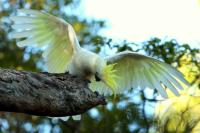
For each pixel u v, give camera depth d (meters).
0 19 22.16
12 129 19.12
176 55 16.41
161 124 16.20
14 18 9.92
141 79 10.62
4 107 7.76
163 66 10.46
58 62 10.16
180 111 16.11
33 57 21.19
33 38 10.09
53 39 10.03
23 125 19.12
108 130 17.55
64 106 8.45
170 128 16.09
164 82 10.62
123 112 16.78
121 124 17.05
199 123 16.20
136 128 16.73
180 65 16.39
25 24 9.96
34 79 8.20
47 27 9.94
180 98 16.16
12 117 19.19
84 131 17.94
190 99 15.99
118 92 10.61
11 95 7.77
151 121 16.48
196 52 16.48
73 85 8.75
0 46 21.55
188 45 16.38
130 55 10.21
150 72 10.57
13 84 7.87
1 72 7.90
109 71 9.52
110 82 9.57
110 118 17.50
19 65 21.19
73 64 9.45
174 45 16.33
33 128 19.09
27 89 8.00
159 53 16.25
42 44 10.13
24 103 7.91
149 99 16.28
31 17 9.88
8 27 21.84
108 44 16.16
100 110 17.92
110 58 10.10
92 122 17.95
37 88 8.14
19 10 9.84
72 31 9.69
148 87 10.66
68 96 8.53
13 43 21.53
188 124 15.95
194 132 16.23
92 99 8.94
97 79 9.55
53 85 8.41
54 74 8.66
